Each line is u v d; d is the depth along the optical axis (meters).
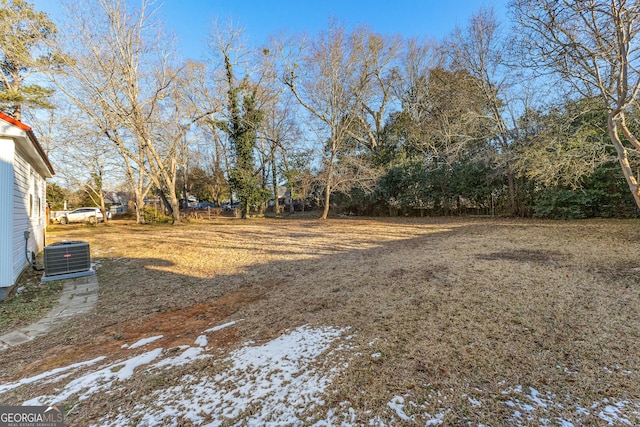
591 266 4.70
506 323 2.92
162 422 1.84
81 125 13.97
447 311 3.27
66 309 4.31
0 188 4.66
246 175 19.58
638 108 6.10
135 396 2.13
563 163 8.75
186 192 28.19
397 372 2.23
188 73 16.66
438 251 6.64
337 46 15.99
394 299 3.76
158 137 16.34
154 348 2.96
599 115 8.47
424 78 19.56
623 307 3.16
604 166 10.02
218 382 2.24
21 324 3.82
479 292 3.79
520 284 4.01
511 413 1.78
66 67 13.38
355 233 11.01
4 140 4.73
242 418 1.84
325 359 2.46
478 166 14.12
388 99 21.20
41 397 2.18
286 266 6.26
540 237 7.61
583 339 2.58
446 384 2.07
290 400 1.99
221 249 8.53
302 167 21.33
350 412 1.85
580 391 1.95
